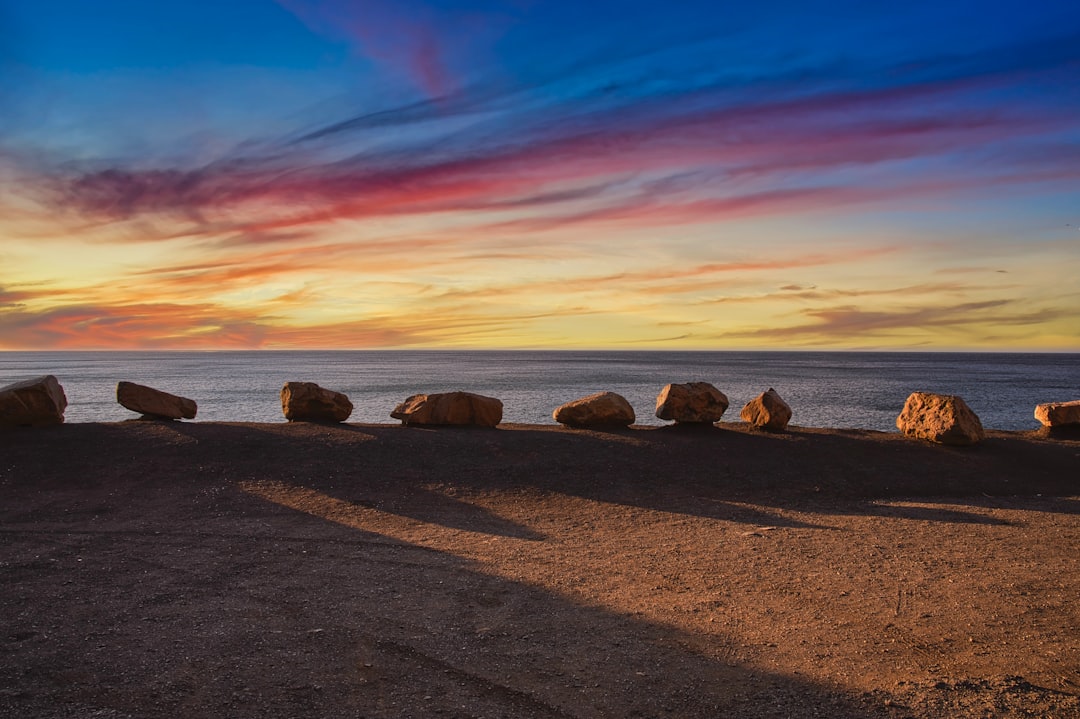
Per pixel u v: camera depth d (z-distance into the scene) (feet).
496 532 35.32
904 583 27.50
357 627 22.25
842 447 51.80
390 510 39.11
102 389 207.82
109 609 23.65
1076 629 22.80
